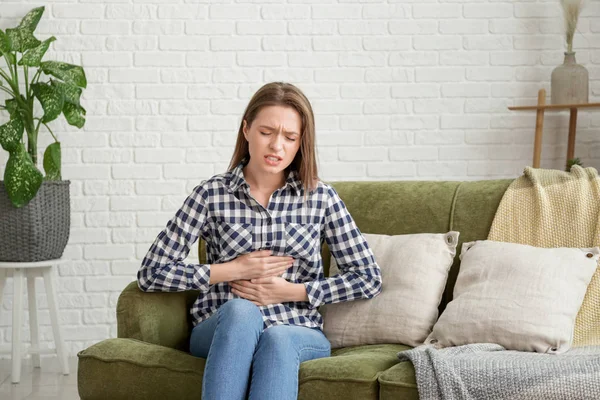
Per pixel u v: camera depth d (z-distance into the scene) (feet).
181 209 7.66
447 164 13.58
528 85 13.53
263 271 7.52
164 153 13.42
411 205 8.79
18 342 11.86
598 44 13.48
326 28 13.44
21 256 11.96
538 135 12.98
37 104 13.21
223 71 13.41
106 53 13.29
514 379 6.24
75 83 12.37
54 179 12.35
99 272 13.41
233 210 7.64
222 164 13.48
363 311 7.99
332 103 13.50
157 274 7.45
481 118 13.56
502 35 13.50
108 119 13.34
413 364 6.53
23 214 11.84
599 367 6.26
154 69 13.34
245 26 13.38
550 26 13.48
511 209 8.46
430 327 7.89
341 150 13.53
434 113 13.55
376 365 6.73
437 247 8.25
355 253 7.87
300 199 7.74
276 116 7.38
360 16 13.44
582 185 8.40
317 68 13.46
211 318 7.18
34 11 12.64
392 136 13.55
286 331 6.73
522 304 7.41
